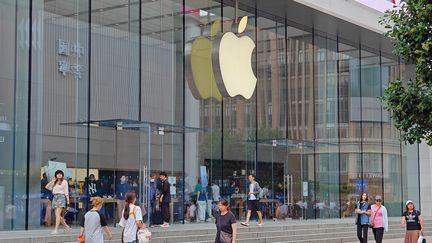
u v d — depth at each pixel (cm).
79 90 2147
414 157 3781
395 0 3275
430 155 3750
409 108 1447
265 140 2836
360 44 3434
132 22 2356
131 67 2331
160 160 2359
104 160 2164
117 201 2166
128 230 1344
